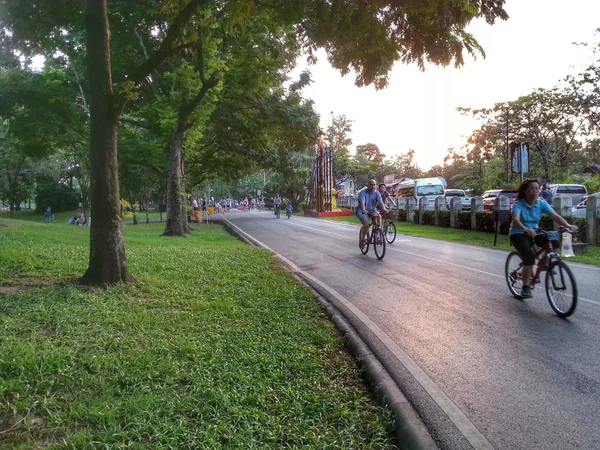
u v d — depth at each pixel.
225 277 9.89
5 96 20.17
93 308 6.69
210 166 33.31
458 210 24.19
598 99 33.97
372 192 14.38
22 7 10.46
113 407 3.81
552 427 3.85
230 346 5.44
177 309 7.15
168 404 3.92
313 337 6.05
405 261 12.81
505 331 6.34
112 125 8.31
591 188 26.41
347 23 7.74
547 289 7.27
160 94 23.73
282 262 12.95
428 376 4.91
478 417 4.04
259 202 83.19
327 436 3.64
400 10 7.77
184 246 15.99
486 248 15.73
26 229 16.27
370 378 4.80
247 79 21.66
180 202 22.05
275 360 5.08
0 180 51.59
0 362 4.40
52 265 9.73
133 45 20.77
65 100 20.98
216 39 17.09
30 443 3.27
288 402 4.14
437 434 3.77
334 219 36.81
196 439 3.43
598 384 4.62
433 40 8.23
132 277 8.69
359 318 7.08
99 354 4.91
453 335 6.23
